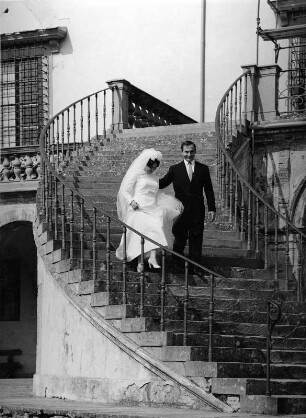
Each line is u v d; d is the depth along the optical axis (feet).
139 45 79.97
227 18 76.89
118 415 34.14
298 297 48.44
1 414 39.04
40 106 82.69
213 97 77.05
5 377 81.46
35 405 39.91
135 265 48.37
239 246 53.16
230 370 38.70
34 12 83.46
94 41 81.51
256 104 66.13
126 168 61.46
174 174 48.73
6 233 77.41
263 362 41.50
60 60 82.53
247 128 65.31
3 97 84.23
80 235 49.16
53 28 81.76
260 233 64.80
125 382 40.96
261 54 74.90
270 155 65.36
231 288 47.55
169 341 40.32
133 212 47.06
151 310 43.62
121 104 68.44
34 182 75.00
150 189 47.50
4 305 83.30
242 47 76.23
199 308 45.19
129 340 41.42
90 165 62.39
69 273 46.37
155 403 39.50
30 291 82.64
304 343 44.01
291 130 64.59
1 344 82.99
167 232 47.47
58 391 45.85
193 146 48.67
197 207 48.52
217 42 77.15
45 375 47.75
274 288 48.73
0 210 76.59
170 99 78.48
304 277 63.16
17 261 82.38
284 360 42.11
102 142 65.46
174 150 62.28
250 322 44.98
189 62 78.02
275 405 36.17
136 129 66.85
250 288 48.29
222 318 44.57
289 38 68.08
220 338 41.65
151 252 46.39
